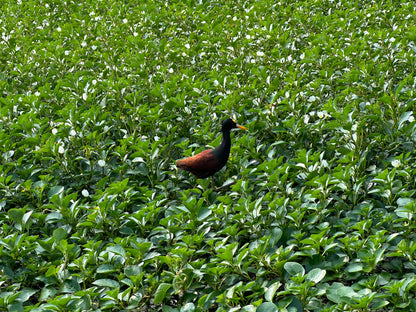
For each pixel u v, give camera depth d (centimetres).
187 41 1354
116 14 1609
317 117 978
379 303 551
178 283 607
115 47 1385
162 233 727
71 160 893
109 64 1231
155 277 631
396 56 1052
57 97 1059
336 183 726
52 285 655
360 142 823
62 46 1423
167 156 927
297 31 1344
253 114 966
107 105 1085
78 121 962
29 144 915
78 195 884
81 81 1126
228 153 786
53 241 675
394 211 680
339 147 852
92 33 1509
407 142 831
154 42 1298
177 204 817
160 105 995
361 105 906
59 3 1791
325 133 924
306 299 596
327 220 733
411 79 938
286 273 627
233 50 1255
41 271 680
